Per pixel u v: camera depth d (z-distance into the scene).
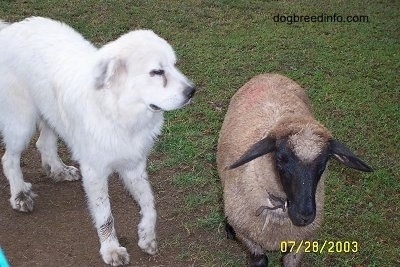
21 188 3.40
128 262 3.12
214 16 5.50
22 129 3.29
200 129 4.00
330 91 4.40
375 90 4.45
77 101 2.96
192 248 3.25
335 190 3.56
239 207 2.81
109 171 3.06
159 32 5.12
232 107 3.18
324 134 2.54
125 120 2.90
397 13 5.78
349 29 5.41
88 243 3.24
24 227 3.32
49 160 3.60
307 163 2.49
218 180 3.63
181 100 2.83
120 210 3.47
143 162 3.11
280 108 2.90
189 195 3.54
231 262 3.17
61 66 3.07
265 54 4.86
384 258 3.20
